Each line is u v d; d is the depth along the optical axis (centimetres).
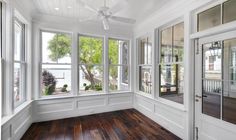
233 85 199
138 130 306
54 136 277
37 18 338
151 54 368
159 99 347
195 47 253
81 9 314
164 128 315
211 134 228
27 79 321
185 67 263
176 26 300
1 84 212
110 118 374
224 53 209
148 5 294
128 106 452
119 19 273
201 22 242
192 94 255
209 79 232
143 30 399
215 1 215
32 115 334
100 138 272
